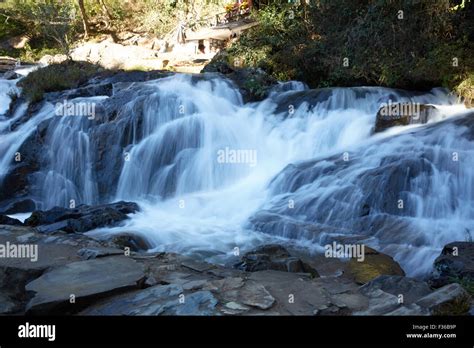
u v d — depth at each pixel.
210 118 12.34
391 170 8.75
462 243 6.73
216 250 7.73
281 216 8.98
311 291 5.16
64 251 6.61
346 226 8.40
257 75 15.05
